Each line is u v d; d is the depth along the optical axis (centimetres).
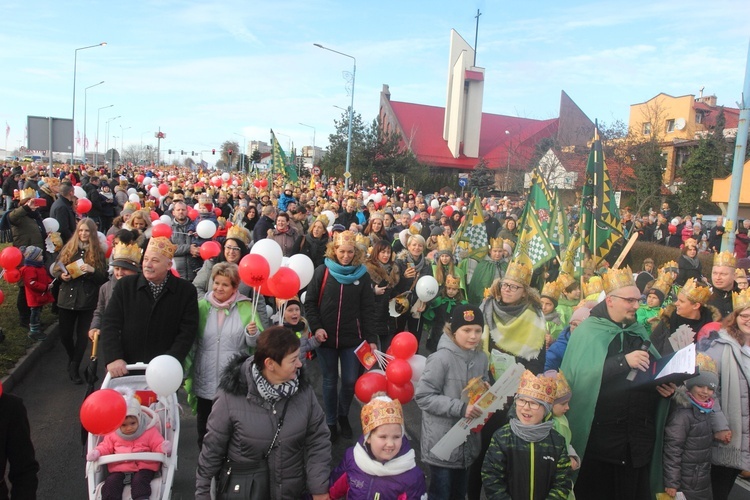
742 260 885
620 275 418
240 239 638
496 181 4638
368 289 590
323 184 3981
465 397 410
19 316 881
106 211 1648
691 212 3325
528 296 477
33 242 873
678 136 4628
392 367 436
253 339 478
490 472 366
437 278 761
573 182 2970
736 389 447
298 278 497
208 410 493
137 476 388
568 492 358
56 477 501
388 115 6675
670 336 493
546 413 368
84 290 686
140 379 446
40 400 659
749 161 2495
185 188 2250
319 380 786
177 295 472
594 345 415
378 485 335
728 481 453
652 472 423
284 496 332
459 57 6100
